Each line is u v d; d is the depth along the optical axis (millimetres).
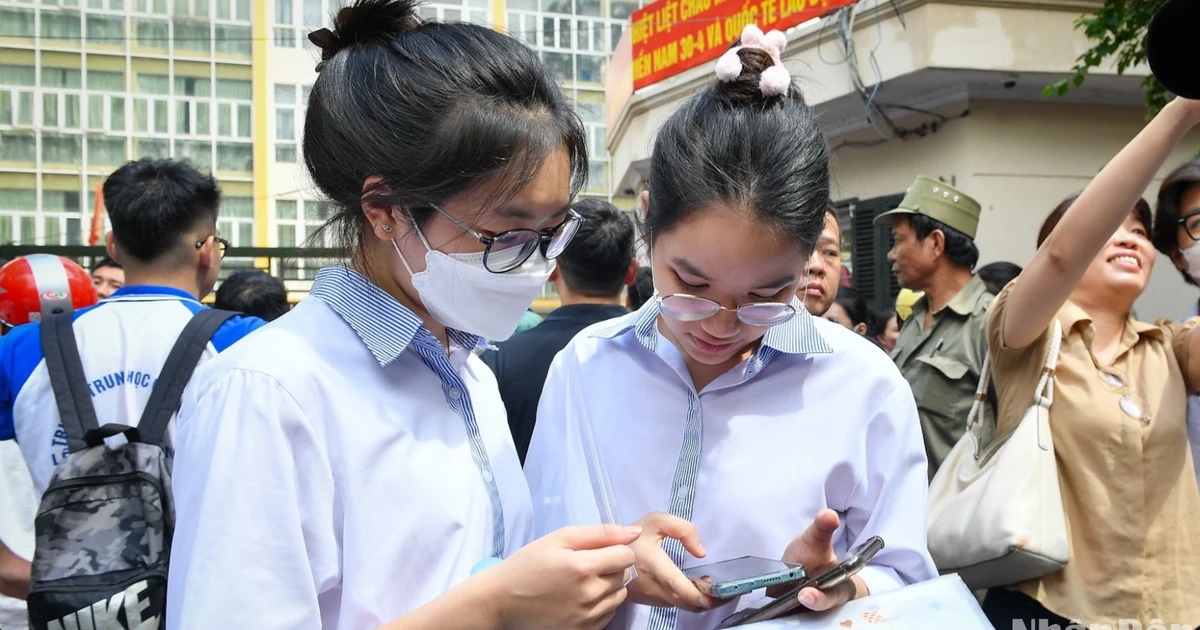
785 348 1411
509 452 1324
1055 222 2031
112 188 2070
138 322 1911
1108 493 1782
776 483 1354
